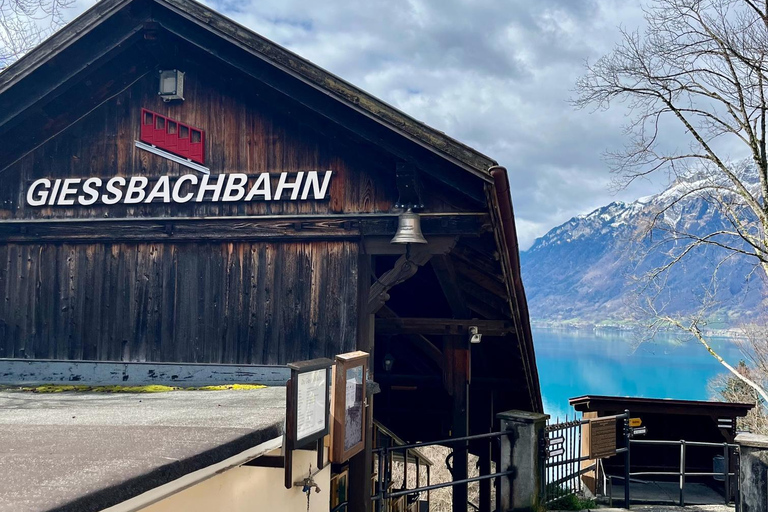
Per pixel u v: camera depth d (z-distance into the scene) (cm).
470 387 1362
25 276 880
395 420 1455
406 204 786
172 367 830
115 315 855
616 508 992
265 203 834
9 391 759
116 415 487
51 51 822
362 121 774
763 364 3064
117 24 838
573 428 957
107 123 881
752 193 1927
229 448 360
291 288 819
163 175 859
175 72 852
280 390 737
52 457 309
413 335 1063
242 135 846
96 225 867
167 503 341
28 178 890
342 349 796
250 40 784
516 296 952
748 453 844
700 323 2047
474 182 744
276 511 493
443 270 865
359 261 812
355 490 730
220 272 838
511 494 881
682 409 1329
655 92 1844
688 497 1192
